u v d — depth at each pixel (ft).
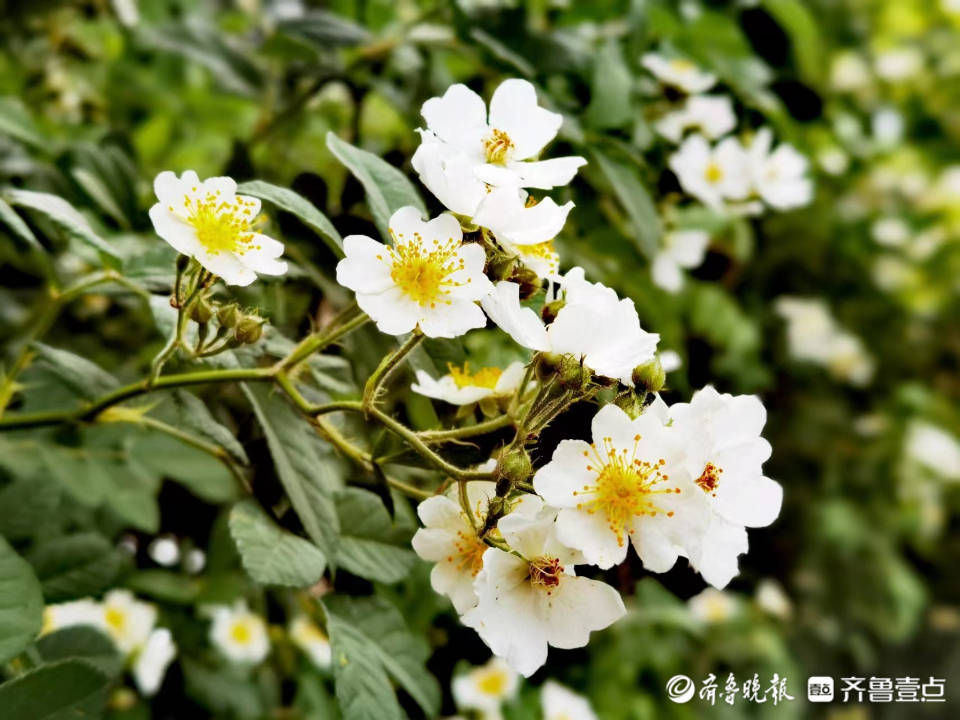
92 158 1.35
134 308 1.50
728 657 2.48
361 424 1.34
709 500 0.98
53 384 1.36
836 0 2.92
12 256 1.41
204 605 1.57
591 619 0.96
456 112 1.02
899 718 3.31
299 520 1.05
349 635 1.04
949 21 3.24
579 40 1.41
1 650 0.95
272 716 1.71
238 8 2.23
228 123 2.02
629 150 1.33
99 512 1.50
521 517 0.93
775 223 2.88
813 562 3.17
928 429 3.31
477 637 1.25
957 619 3.62
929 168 3.33
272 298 1.20
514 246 1.01
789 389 3.26
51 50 1.89
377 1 1.75
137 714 1.57
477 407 1.06
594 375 0.98
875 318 3.48
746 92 1.57
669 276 1.61
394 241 0.96
